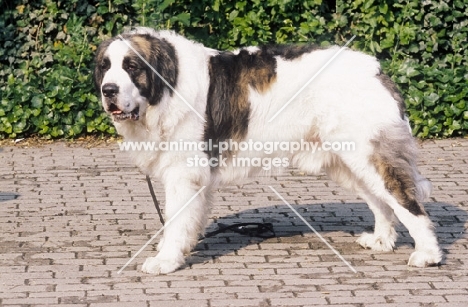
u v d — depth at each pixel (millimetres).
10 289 6031
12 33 10680
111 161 9508
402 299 5867
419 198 6590
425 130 10258
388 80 6602
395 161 6422
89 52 10430
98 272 6379
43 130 10133
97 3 10688
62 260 6629
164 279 6250
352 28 10641
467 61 10648
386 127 6398
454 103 10250
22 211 7855
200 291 6012
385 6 10375
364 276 6328
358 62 6590
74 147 10016
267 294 5957
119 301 5820
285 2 10312
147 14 10391
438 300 5852
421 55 10680
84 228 7406
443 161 9523
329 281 6219
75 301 5820
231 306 5738
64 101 10117
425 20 10633
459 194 8430
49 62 10734
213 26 10555
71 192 8438
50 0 10641
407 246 7043
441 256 6531
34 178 8891
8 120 10109
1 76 10703
